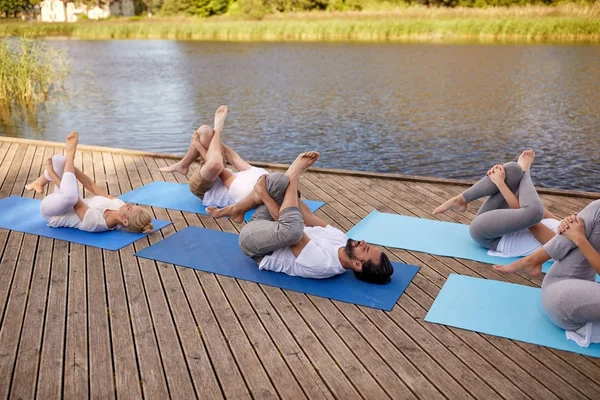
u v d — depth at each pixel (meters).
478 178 7.24
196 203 4.52
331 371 2.35
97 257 3.51
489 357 2.44
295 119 10.84
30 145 6.77
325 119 10.81
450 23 27.22
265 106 12.23
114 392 2.23
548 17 26.53
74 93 13.98
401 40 27.98
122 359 2.45
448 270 3.32
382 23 28.47
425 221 4.12
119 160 6.00
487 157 8.12
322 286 3.10
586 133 9.40
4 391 2.24
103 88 14.82
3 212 4.31
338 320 2.76
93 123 10.73
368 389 2.23
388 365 2.39
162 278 3.22
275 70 18.00
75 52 24.08
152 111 11.84
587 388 2.22
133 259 3.47
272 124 10.44
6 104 12.39
